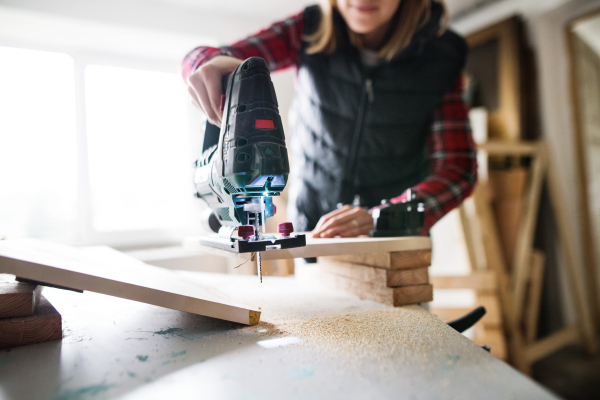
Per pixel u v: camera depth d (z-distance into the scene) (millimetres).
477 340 2125
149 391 400
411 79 1227
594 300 2645
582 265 2666
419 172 1351
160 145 2467
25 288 594
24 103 2086
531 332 2365
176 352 511
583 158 2621
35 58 2131
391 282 753
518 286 2316
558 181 2520
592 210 2709
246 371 443
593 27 2598
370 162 1286
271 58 1269
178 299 581
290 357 482
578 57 2607
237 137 661
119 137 2336
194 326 628
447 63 1236
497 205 2564
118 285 557
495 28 2619
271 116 669
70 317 698
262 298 833
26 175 2090
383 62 1240
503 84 2586
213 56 882
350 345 518
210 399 380
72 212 2215
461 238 2262
